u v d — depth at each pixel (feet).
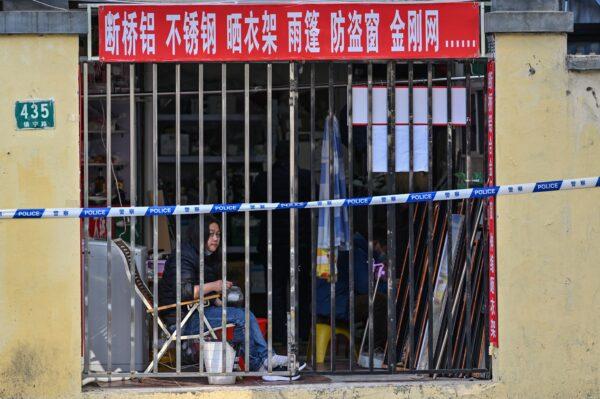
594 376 65.67
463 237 68.18
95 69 79.61
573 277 65.31
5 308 63.26
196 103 89.04
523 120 64.90
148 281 74.49
